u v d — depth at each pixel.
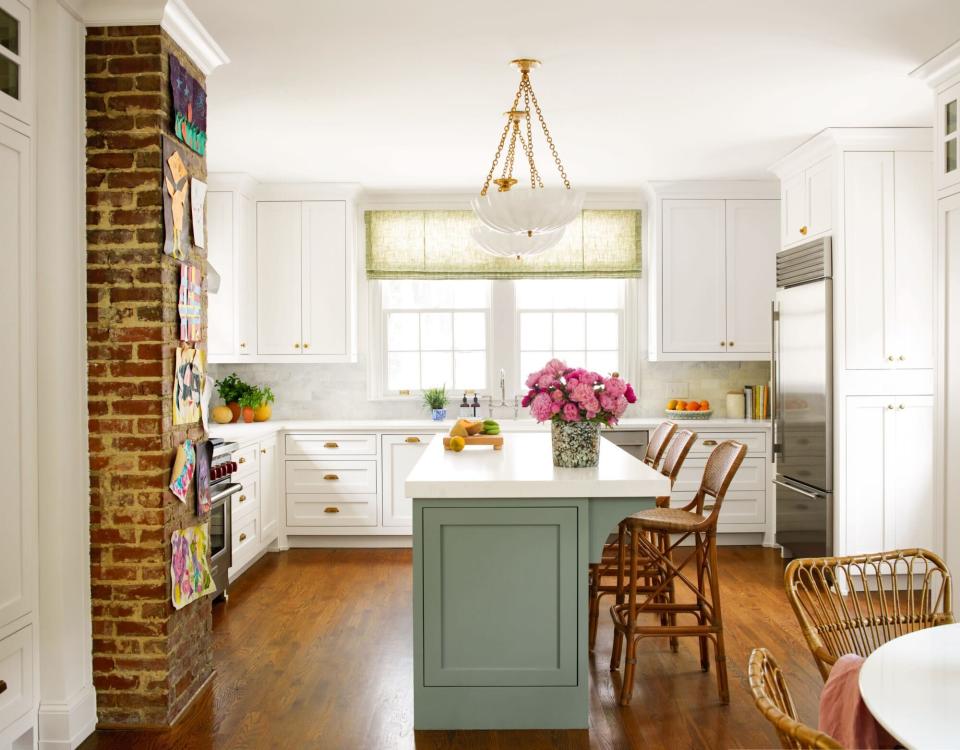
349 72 3.85
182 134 3.22
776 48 3.60
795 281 5.33
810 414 5.08
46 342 2.86
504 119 4.61
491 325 6.64
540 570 3.08
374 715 3.16
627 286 6.62
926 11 3.24
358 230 6.56
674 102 4.33
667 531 3.29
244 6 3.15
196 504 3.35
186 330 3.26
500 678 3.07
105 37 3.02
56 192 2.86
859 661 1.74
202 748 2.88
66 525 2.90
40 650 2.86
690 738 2.94
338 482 6.03
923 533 4.88
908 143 4.84
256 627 4.23
